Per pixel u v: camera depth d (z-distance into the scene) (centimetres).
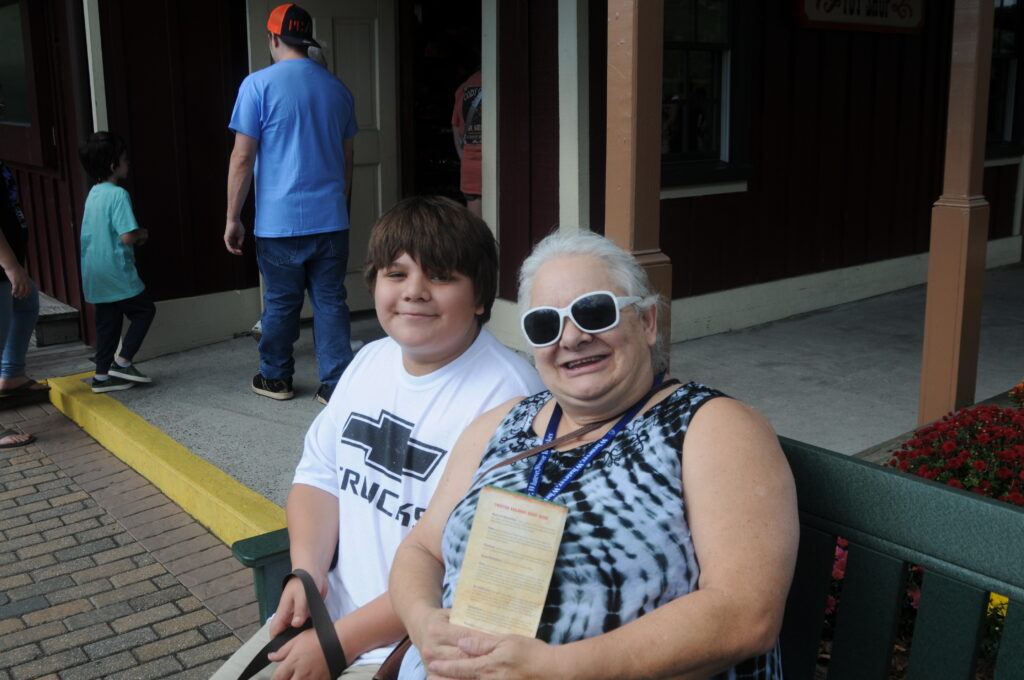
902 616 236
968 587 160
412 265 205
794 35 661
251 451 446
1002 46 862
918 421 461
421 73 693
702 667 147
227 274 621
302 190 471
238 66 602
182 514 416
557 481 170
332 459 233
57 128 609
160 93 572
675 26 589
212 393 529
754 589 147
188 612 339
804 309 713
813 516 181
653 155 339
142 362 587
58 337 638
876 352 597
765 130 656
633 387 174
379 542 214
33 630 330
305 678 201
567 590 159
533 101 566
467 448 198
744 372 558
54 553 385
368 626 201
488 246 214
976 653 160
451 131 710
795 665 184
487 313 220
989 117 874
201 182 598
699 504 157
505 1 570
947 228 436
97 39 543
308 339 631
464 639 156
